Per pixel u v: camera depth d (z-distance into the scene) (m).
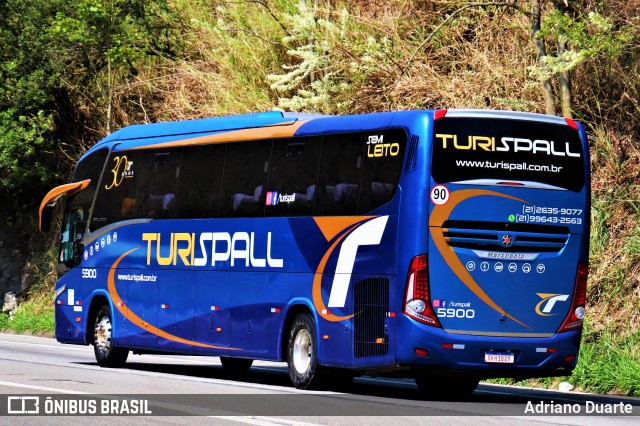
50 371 21.20
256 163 20.70
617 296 23.30
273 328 19.81
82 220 25.61
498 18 30.06
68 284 25.78
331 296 18.45
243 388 18.58
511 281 17.27
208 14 37.09
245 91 34.25
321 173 19.11
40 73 40.34
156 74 39.66
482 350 17.08
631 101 26.73
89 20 37.75
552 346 17.44
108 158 25.08
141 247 23.52
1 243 43.81
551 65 22.61
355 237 18.08
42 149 41.62
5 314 40.66
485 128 17.33
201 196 22.02
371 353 17.56
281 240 19.77
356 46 28.17
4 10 40.72
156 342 22.89
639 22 26.33
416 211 16.97
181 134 23.03
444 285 16.97
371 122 18.23
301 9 29.30
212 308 21.39
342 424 13.31
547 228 17.50
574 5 25.64
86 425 12.98
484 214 17.16
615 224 24.80
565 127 17.77
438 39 30.55
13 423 13.14
